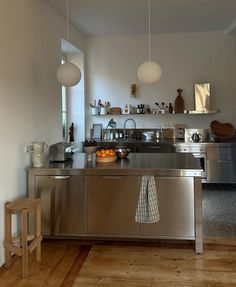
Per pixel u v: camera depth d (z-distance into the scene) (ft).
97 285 8.71
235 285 8.61
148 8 15.51
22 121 11.71
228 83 20.65
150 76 11.31
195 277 9.05
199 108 20.52
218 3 14.93
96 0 14.33
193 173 10.48
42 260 10.25
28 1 12.30
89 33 20.51
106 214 11.05
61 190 11.17
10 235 9.80
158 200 10.74
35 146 11.53
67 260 10.25
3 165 10.23
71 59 20.85
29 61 12.37
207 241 11.55
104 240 11.91
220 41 20.52
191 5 15.19
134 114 21.39
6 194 10.42
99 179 10.98
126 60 21.33
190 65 20.84
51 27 14.90
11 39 10.84
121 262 10.07
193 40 20.70
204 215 14.46
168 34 20.84
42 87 13.73
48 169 11.12
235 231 12.49
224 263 9.87
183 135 21.17
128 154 13.33
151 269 9.57
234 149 19.06
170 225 10.75
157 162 11.94
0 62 10.05
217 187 19.95
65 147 12.73
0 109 10.05
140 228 10.92
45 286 8.71
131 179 10.84
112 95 21.58
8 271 9.59
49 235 11.36
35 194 11.27
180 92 20.93
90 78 21.66
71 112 21.03
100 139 21.39
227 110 20.77
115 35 21.16
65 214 11.21
